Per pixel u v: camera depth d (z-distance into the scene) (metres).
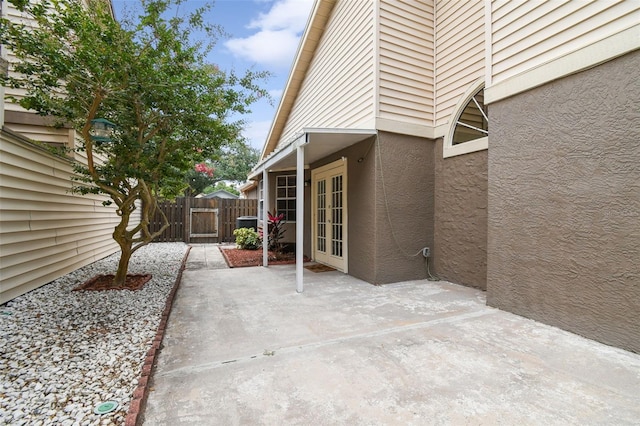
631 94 2.63
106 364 2.50
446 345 2.84
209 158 5.42
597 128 2.85
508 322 3.36
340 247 6.46
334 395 2.10
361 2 5.59
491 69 3.85
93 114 3.74
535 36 3.36
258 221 9.98
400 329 3.23
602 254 2.82
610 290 2.77
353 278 5.71
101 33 3.34
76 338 2.98
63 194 5.27
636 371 2.35
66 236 5.45
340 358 2.62
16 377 2.29
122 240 4.70
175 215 11.73
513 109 3.59
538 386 2.17
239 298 4.45
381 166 5.18
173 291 4.70
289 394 2.11
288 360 2.60
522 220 3.51
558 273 3.16
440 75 5.53
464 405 1.97
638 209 2.60
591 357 2.57
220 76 4.46
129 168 4.18
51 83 3.46
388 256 5.25
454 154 5.21
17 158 3.98
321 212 7.40
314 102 7.75
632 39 2.61
